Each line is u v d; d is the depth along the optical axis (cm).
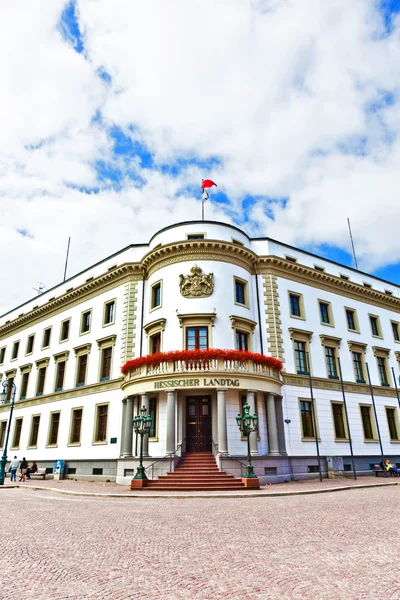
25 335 4100
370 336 3516
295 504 1433
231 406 2464
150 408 2581
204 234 2889
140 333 2945
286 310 3002
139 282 3100
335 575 620
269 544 823
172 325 2680
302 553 750
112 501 1634
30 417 3600
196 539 882
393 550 759
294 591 555
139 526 1048
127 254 3247
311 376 2939
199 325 2639
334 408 3014
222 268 2789
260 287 2986
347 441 2953
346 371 3195
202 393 2506
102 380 3042
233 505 1448
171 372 2353
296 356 2947
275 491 1816
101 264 3466
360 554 736
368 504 1391
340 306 3391
